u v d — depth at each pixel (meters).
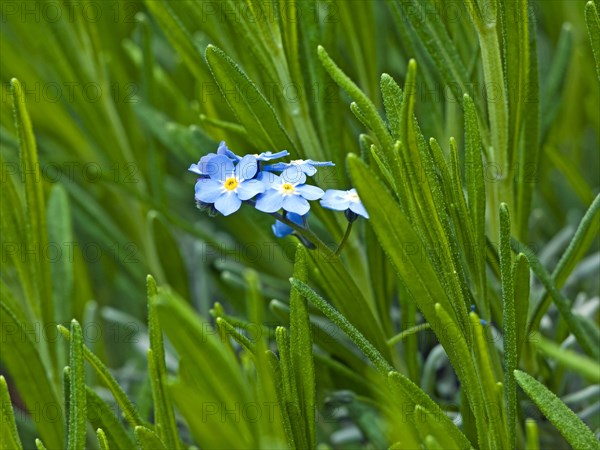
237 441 0.21
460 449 0.21
